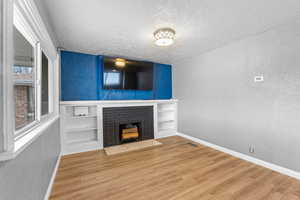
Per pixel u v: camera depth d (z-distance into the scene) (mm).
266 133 2170
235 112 2594
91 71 3180
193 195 1563
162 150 2914
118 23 1905
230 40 2514
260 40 2223
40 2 1373
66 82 2912
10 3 719
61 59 2873
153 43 2611
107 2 1469
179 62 3982
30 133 1126
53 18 1746
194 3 1509
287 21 1872
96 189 1670
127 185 1743
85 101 2834
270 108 2115
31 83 1377
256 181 1820
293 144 1895
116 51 3035
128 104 3371
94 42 2537
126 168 2166
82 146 2842
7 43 695
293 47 1872
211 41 2549
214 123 3004
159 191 1634
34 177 1144
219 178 1892
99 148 3000
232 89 2637
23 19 1068
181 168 2162
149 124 3672
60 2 1444
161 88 4199
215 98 2973
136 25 1966
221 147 2865
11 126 718
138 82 3598
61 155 2641
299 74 1825
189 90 3660
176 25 1981
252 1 1481
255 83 2289
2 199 700
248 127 2398
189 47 2838
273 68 2072
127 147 3080
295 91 1866
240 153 2525
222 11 1653
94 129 3166
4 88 687
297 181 1808
